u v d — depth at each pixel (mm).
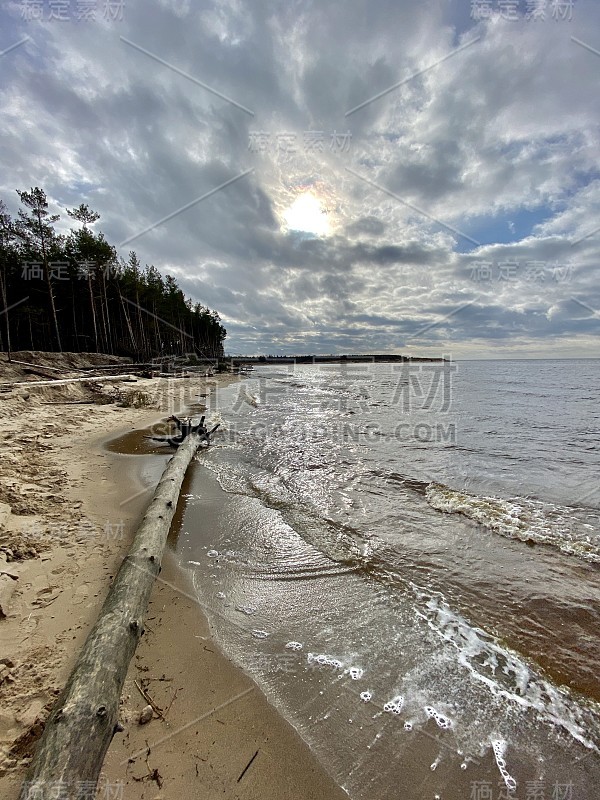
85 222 29844
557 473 7281
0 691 2117
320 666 2621
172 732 2076
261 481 6691
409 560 4074
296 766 1933
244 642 2828
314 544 4410
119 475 6355
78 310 34562
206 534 4594
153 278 43781
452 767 1952
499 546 4395
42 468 6215
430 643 2855
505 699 2371
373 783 1869
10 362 16953
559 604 3330
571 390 24969
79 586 3170
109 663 2197
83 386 15047
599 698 2383
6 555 3453
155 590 3391
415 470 7441
